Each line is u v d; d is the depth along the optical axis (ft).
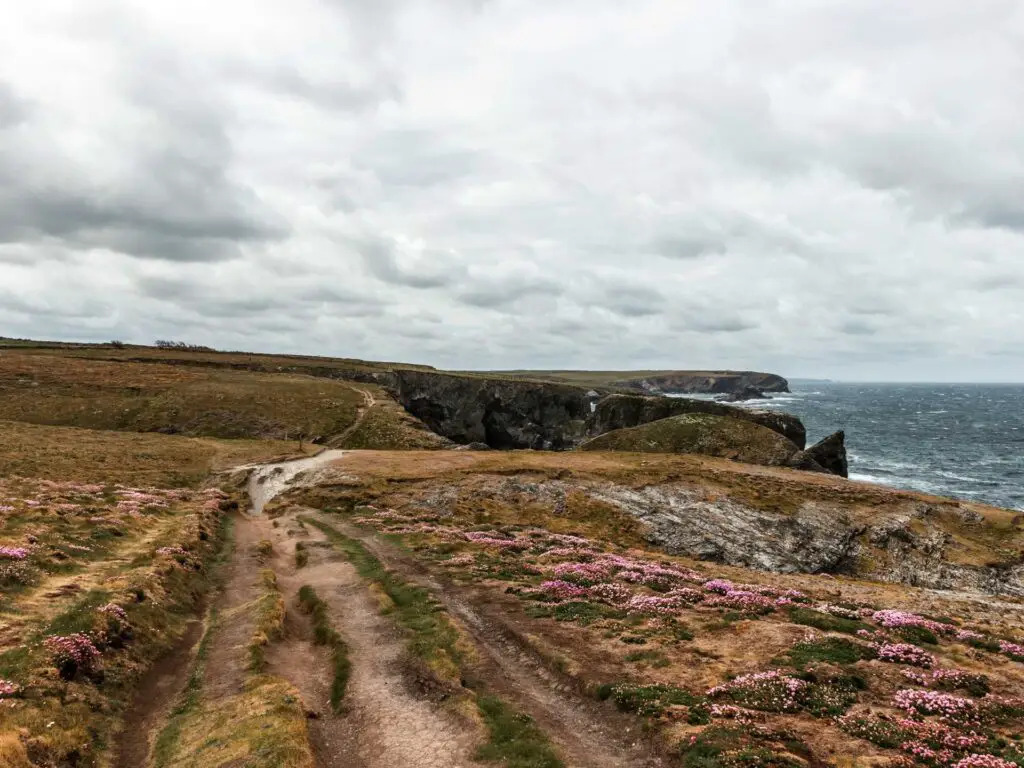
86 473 214.90
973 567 184.65
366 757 52.90
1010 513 216.33
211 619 90.33
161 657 74.13
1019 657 72.84
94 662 64.28
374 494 213.87
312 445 312.71
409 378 578.25
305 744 51.13
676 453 312.50
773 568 183.52
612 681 63.05
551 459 272.92
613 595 98.43
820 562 186.70
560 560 128.47
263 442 311.47
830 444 316.60
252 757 48.62
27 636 64.95
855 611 93.71
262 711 57.31
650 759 49.11
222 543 144.36
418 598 96.37
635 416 419.54
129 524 131.03
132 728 58.34
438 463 257.55
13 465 208.85
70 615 70.90
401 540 147.23
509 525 188.65
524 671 69.26
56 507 131.75
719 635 77.56
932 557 189.16
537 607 90.12
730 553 188.75
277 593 96.89
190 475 236.22
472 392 569.64
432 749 53.01
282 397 400.88
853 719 53.78
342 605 97.50
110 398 369.71
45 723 51.60
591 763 48.78
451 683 65.51
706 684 62.49
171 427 336.70
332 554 134.51
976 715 55.47
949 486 363.76
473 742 53.36
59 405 348.18
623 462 265.95
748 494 221.25
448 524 181.47
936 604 130.21
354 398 421.18
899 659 69.15
